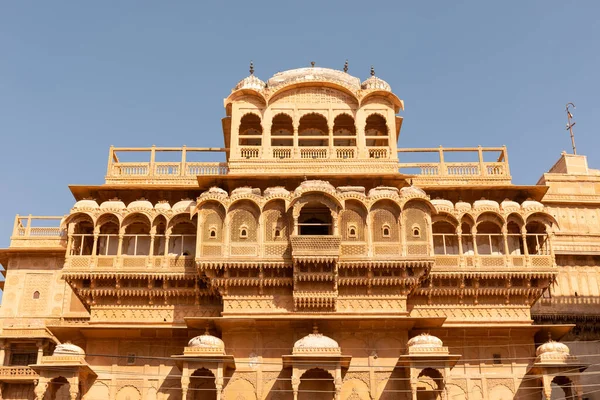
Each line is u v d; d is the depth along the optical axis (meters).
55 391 31.77
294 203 31.81
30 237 41.41
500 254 34.25
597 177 44.28
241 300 31.52
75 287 32.75
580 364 30.19
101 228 34.72
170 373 31.97
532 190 35.34
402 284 31.53
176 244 34.09
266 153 35.56
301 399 30.05
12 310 40.06
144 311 32.94
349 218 32.16
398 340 31.12
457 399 31.75
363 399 30.20
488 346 32.75
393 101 37.03
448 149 37.00
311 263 30.84
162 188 34.91
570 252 41.25
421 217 32.25
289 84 36.66
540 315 39.50
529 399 31.86
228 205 32.12
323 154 35.66
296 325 30.95
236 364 30.66
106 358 32.19
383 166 35.16
